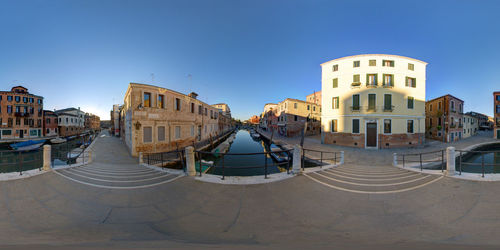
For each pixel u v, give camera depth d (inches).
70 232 133.5
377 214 159.3
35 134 1481.3
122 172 324.2
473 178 227.3
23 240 118.3
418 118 768.3
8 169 632.4
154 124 637.3
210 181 238.5
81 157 561.6
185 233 133.3
